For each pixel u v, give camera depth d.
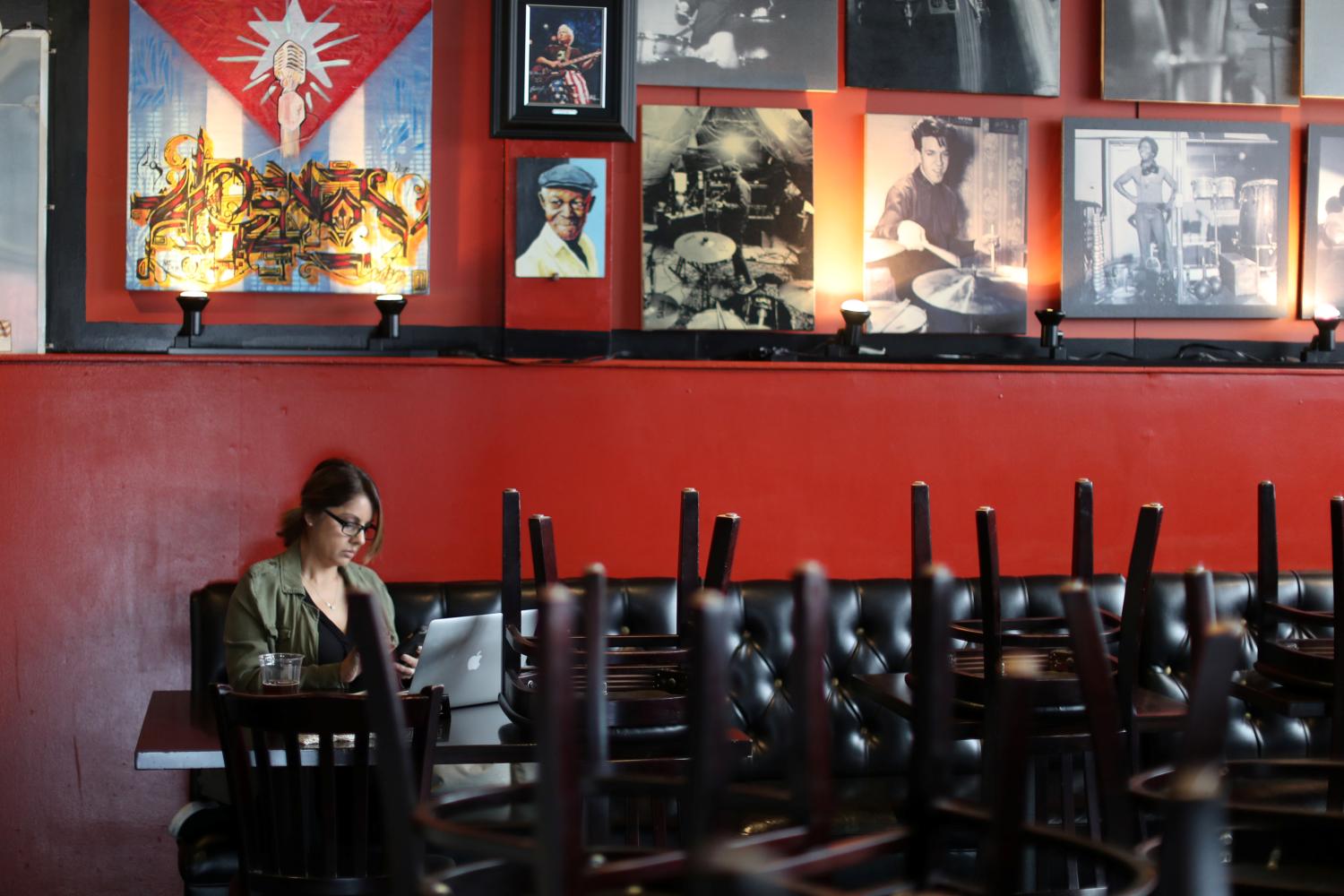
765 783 4.09
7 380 4.23
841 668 4.22
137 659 4.31
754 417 4.69
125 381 4.30
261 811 2.69
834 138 5.20
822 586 1.60
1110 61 5.29
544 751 1.44
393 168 4.87
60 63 4.69
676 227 5.04
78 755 4.29
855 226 5.21
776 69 5.09
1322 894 2.00
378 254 4.86
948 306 5.22
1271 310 5.43
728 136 5.07
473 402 4.53
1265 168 5.42
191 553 4.34
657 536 4.64
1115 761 1.85
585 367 4.59
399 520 4.48
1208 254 5.38
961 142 5.23
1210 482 4.98
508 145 4.87
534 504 4.57
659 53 5.01
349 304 4.89
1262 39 5.38
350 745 3.01
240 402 4.38
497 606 4.14
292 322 4.85
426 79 4.89
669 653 3.07
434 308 4.93
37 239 4.64
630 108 4.89
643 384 4.63
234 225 4.78
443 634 3.25
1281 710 3.47
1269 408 5.02
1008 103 5.31
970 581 4.37
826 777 1.60
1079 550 3.44
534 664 3.38
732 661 4.13
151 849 4.36
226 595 4.02
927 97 5.25
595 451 4.60
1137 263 5.33
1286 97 5.40
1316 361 5.32
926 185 5.21
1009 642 3.52
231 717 2.66
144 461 4.32
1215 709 1.53
